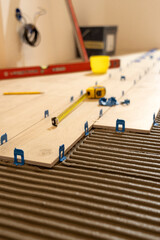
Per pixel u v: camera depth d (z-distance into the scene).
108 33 5.86
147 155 1.36
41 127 1.70
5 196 1.06
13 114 1.98
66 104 2.21
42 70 3.72
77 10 6.34
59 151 1.31
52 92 2.66
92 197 1.04
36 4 4.45
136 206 1.00
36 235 0.87
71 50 6.05
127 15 7.07
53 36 5.13
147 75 3.36
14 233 0.88
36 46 4.55
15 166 1.27
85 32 5.91
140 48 7.23
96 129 1.69
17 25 4.00
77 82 3.13
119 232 0.88
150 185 1.14
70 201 1.02
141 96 2.36
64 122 1.77
